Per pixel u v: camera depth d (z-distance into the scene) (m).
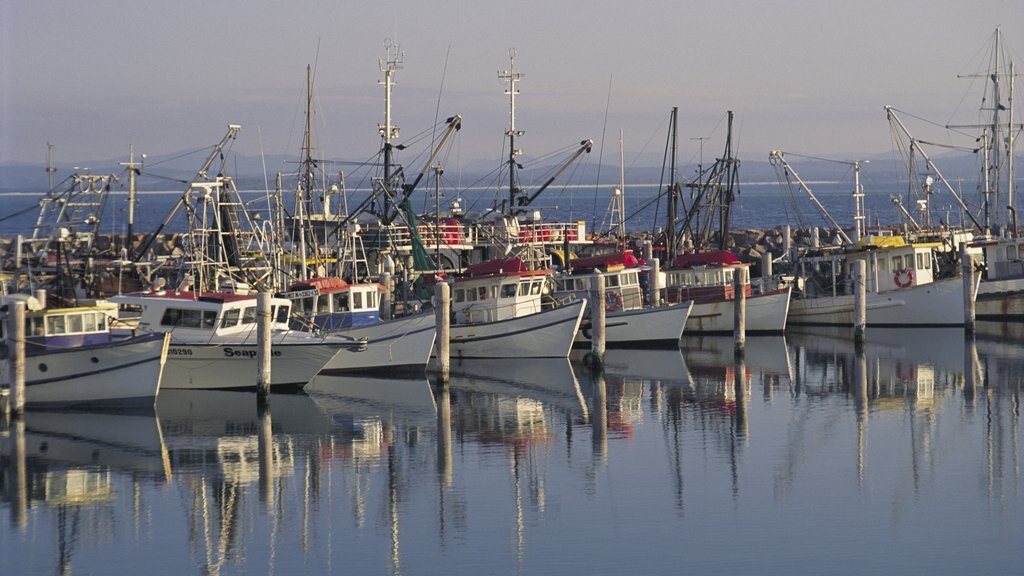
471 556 38.66
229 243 80.25
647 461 49.75
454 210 97.25
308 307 70.81
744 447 51.91
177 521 42.47
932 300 87.00
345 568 37.88
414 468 48.97
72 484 47.03
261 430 55.69
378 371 70.25
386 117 85.62
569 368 73.00
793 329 90.25
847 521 41.47
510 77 92.62
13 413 56.66
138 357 58.62
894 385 65.75
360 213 87.00
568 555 38.50
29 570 38.03
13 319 56.16
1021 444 51.62
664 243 104.88
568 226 97.19
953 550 38.53
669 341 80.50
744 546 39.09
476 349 76.38
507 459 50.28
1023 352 75.75
